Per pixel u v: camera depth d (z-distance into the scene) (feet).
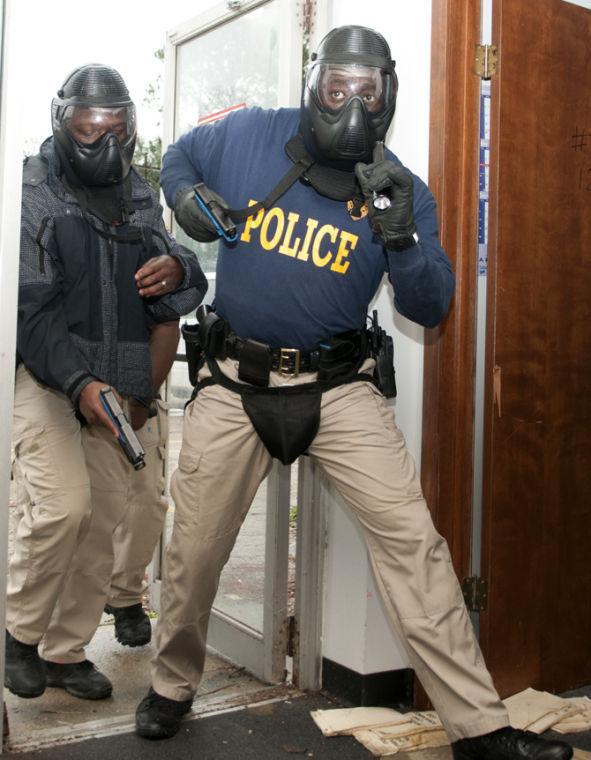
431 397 8.11
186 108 10.53
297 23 8.53
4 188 6.12
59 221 7.07
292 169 6.59
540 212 8.44
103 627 10.38
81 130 6.94
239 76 9.55
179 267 7.63
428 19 8.02
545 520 8.70
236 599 9.45
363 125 6.10
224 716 7.91
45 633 8.11
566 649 9.00
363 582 8.11
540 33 8.31
